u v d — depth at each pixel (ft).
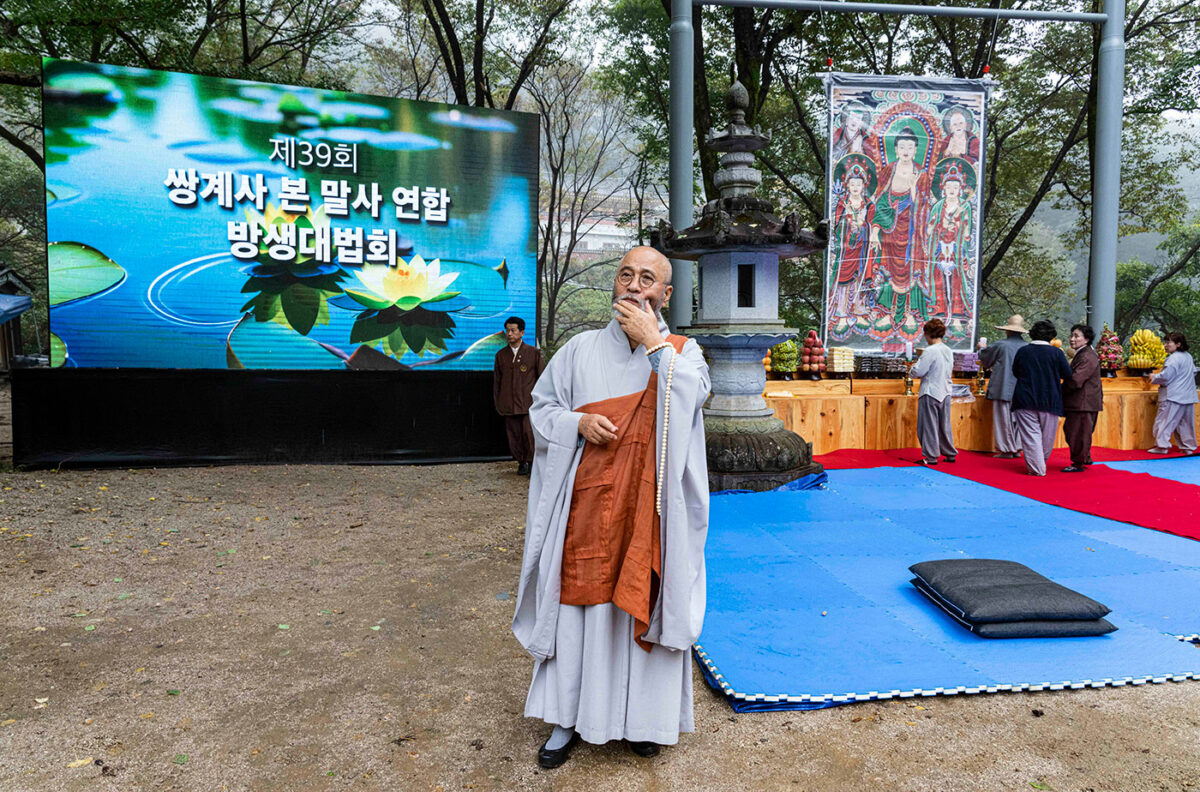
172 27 43.57
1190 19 60.08
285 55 59.36
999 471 24.68
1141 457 27.99
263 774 7.80
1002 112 67.36
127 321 25.50
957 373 31.94
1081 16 34.22
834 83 31.37
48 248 24.61
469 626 12.18
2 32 38.73
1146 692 9.52
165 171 25.50
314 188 26.89
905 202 32.09
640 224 83.30
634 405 7.49
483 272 28.89
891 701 9.29
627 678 7.60
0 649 11.12
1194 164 65.98
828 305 32.07
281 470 26.14
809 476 22.45
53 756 8.13
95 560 15.71
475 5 68.95
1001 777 7.68
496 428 29.14
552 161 89.04
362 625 12.21
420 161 27.89
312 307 27.20
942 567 12.57
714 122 65.00
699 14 55.57
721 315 22.91
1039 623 11.03
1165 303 86.22
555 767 7.89
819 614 11.93
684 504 7.20
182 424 26.22
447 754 8.21
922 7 32.53
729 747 8.30
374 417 27.94
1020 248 74.49
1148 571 14.17
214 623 12.27
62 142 24.53
